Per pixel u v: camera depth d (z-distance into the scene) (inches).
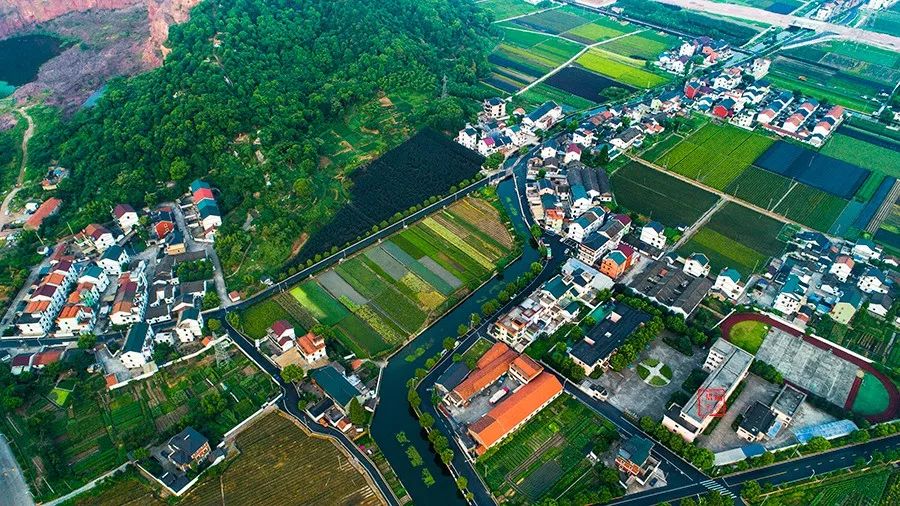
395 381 7263.8
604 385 7101.4
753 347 7549.2
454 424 6697.8
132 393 7096.5
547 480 6146.7
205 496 6082.7
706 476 6136.8
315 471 6289.4
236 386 7160.4
